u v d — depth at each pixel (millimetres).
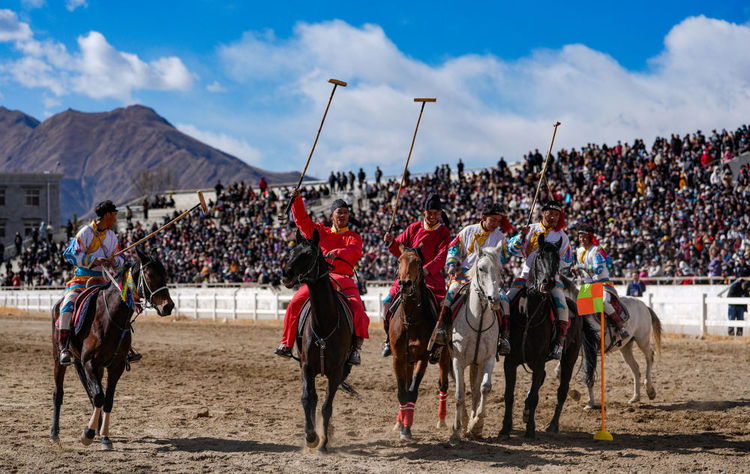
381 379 14086
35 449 8070
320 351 8008
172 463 7492
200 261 38469
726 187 27422
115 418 10133
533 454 7898
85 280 8820
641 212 28641
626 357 11508
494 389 12773
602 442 8562
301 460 7656
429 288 9070
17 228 68812
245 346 20328
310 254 7797
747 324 18438
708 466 7332
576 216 30000
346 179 49031
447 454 7930
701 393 12031
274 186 52375
